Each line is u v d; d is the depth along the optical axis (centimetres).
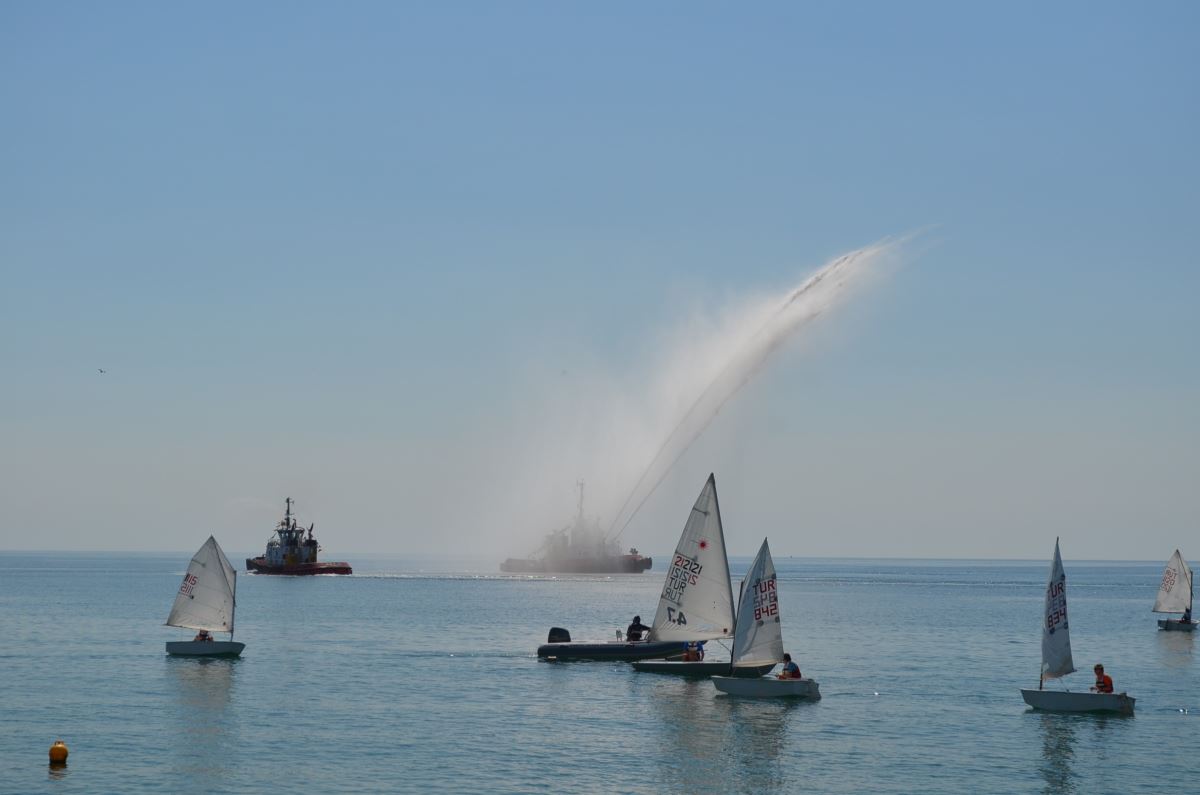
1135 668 11644
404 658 11762
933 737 7481
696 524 9925
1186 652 13388
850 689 9644
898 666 11506
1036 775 6500
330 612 19300
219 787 5994
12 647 12438
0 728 7519
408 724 7769
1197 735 7600
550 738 7331
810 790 6131
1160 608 16750
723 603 9806
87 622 16112
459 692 9244
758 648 9012
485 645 13275
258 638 13962
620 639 12481
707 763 6688
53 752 6475
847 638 14912
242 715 8062
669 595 9994
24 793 5862
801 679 8906
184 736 7281
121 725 7638
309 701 8719
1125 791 6191
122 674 10181
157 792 5888
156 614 17838
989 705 8769
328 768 6431
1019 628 16925
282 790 5941
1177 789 6228
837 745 7212
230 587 11675
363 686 9562
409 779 6200
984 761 6819
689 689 9425
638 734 7500
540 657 11444
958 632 16050
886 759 6844
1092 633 16200
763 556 9006
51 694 8969
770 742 7288
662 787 6138
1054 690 9112
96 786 6000
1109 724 7981
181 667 10719
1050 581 8556
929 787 6219
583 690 9369
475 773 6353
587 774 6381
